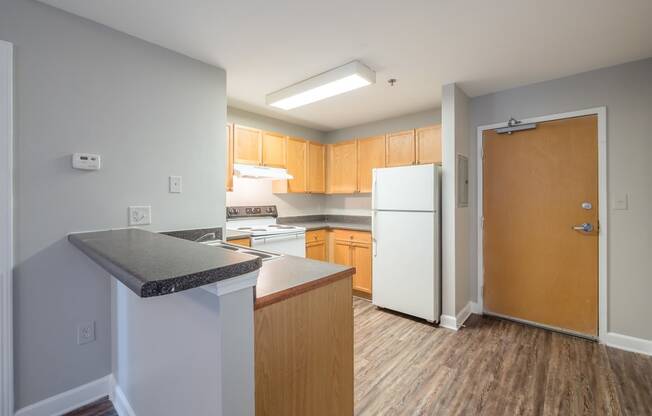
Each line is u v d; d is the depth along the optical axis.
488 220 3.00
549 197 2.67
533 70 2.45
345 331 1.33
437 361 2.18
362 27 1.84
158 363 1.25
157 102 2.01
